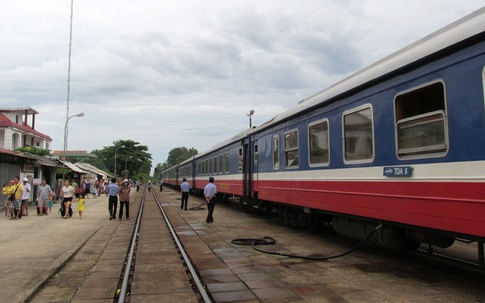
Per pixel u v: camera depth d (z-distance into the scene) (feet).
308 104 30.40
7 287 18.89
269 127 40.65
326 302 16.51
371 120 22.12
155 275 21.56
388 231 21.79
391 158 20.26
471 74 15.43
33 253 27.76
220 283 19.62
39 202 56.65
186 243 32.07
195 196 112.27
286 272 21.75
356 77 24.08
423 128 18.02
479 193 14.87
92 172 167.12
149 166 373.40
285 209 40.01
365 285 18.97
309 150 30.42
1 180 60.90
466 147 15.52
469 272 21.29
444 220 16.57
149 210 67.56
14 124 117.60
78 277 21.91
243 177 54.34
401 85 19.60
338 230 27.99
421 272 21.42
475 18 15.52
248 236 35.40
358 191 23.38
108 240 35.27
